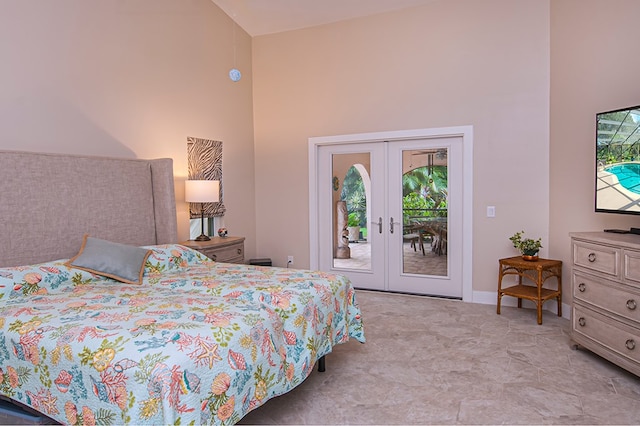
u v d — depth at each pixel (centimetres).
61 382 162
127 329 171
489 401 232
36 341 171
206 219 469
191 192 402
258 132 545
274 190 540
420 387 250
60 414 164
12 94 277
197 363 154
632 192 276
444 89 443
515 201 418
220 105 481
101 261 269
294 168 527
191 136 437
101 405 152
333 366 282
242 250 449
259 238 553
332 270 521
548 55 400
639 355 242
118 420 147
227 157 494
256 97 544
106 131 343
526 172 412
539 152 407
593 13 341
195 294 235
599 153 306
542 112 404
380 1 447
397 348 313
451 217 457
